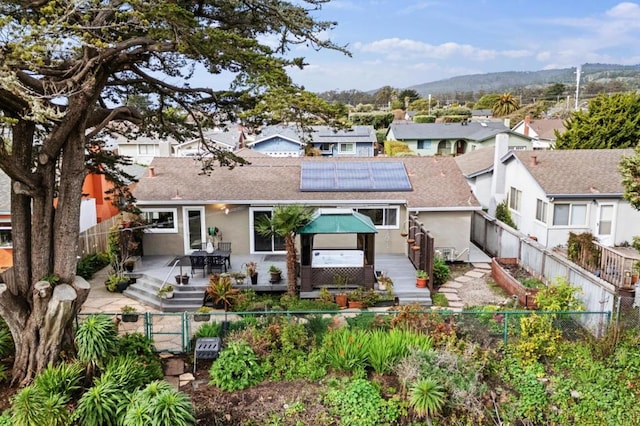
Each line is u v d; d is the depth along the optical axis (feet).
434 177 73.51
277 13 34.17
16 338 34.22
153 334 40.57
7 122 26.55
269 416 33.01
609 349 38.60
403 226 68.03
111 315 41.37
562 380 36.94
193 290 54.54
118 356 34.58
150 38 30.89
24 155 34.37
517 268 63.52
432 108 323.37
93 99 33.94
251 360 36.55
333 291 53.42
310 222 53.06
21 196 34.73
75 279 35.32
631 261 55.16
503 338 40.60
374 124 244.01
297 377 36.60
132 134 50.26
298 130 50.85
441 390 33.19
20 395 29.50
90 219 74.49
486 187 93.40
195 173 71.56
